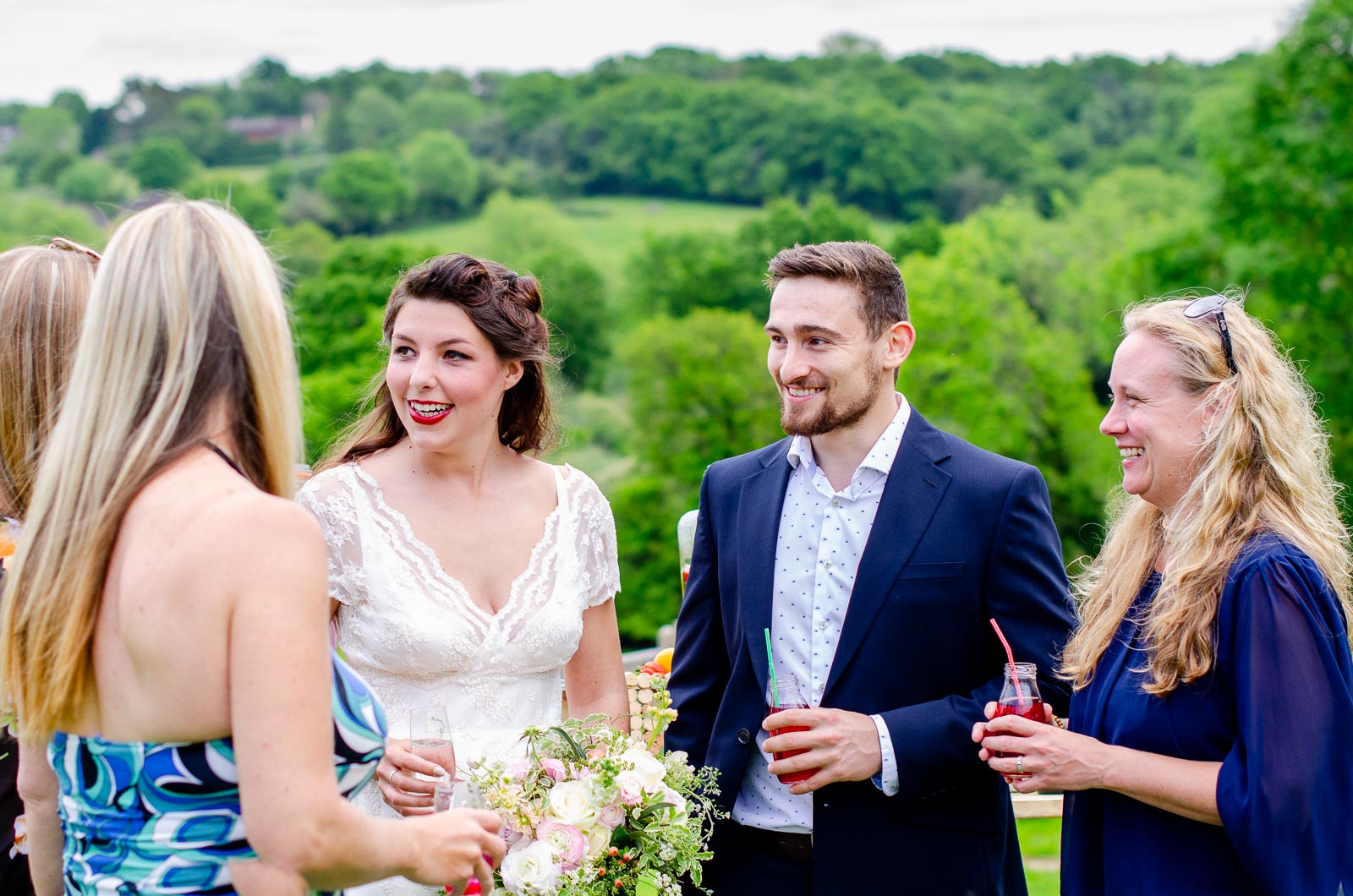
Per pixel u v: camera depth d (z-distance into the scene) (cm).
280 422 184
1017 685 247
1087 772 230
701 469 3403
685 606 314
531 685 293
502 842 199
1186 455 239
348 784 193
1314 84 2462
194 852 172
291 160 5831
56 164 5400
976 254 3522
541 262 4369
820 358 276
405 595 281
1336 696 218
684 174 5388
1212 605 228
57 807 213
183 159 5378
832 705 277
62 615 172
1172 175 4181
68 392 177
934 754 264
